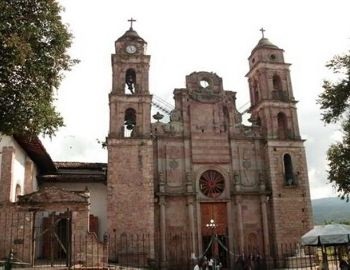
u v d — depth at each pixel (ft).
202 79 157.79
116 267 108.17
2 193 99.14
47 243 124.16
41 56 59.88
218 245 143.02
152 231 132.05
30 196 96.99
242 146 152.87
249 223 144.87
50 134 65.92
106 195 147.23
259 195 147.54
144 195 135.13
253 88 169.17
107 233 129.80
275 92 161.17
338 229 84.48
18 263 87.66
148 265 128.06
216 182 147.13
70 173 154.30
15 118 59.67
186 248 137.90
